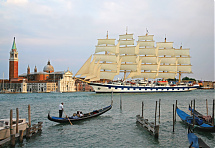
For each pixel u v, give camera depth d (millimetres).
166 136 37812
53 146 33062
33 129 38250
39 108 78688
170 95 152250
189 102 97750
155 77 182750
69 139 36500
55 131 41438
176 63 190375
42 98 150125
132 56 172500
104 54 164625
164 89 187250
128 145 33531
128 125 45906
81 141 35469
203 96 145375
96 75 150000
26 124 38562
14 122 36812
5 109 76625
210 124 41469
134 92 174375
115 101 102688
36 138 36875
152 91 181625
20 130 34469
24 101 118750
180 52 191875
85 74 145375
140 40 183750
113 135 38594
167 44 187250
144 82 181000
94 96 146500
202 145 27547
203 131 39156
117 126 45094
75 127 44531
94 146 33156
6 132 33625
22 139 34562
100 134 39281
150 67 180125
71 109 74750
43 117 56719
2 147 32125
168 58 187375
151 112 63188
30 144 33750
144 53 179625
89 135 38719
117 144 33969
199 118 42781
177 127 43750
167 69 187375
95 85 167375
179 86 195000
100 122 49000
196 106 81688
